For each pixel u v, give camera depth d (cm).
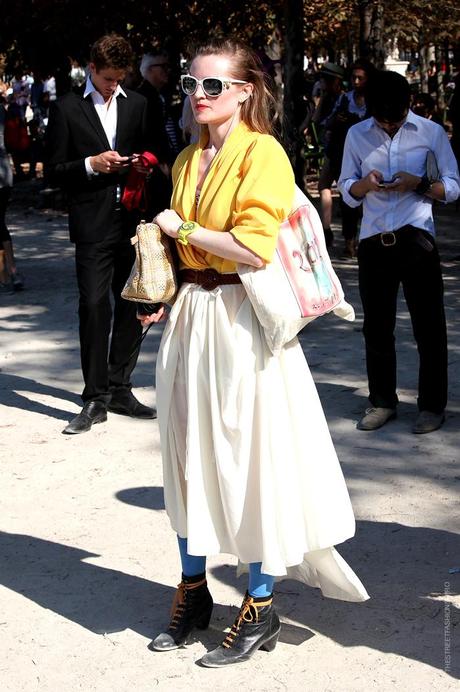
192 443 376
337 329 889
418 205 612
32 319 972
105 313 664
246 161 368
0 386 765
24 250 1367
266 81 380
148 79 820
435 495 540
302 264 374
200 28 1681
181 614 408
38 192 1961
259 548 378
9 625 426
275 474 373
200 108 373
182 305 387
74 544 496
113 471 589
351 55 2998
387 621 417
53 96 2209
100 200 657
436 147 610
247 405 370
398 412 668
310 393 385
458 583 446
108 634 417
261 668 388
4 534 509
